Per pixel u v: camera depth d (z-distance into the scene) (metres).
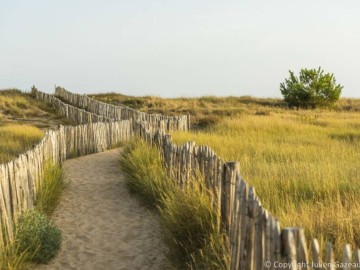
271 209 7.22
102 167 14.83
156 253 6.96
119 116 29.45
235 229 4.96
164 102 38.44
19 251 6.48
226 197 6.02
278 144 15.50
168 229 6.81
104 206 9.84
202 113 32.16
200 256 5.82
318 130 20.03
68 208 9.75
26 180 8.18
